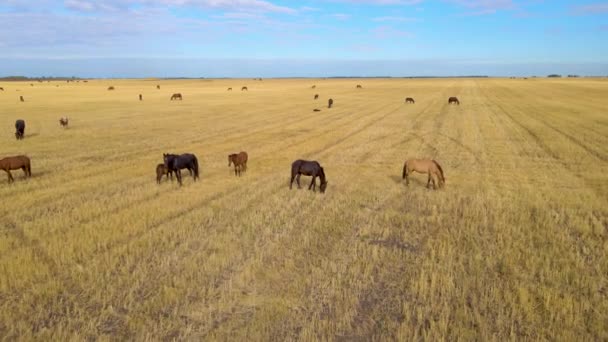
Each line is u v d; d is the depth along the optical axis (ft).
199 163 67.72
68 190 50.49
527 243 34.65
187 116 137.08
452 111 150.61
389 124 116.16
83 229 37.09
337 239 35.96
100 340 21.88
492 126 109.81
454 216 41.75
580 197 47.47
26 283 27.63
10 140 88.22
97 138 92.27
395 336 22.57
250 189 51.52
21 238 35.14
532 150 77.41
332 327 23.21
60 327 22.74
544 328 22.89
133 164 66.54
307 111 154.10
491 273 29.45
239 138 93.35
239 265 30.78
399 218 41.22
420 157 72.28
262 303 25.72
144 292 26.94
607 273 29.53
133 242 34.06
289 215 42.01
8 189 50.08
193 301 25.88
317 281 28.37
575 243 34.81
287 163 67.67
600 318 23.72
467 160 69.46
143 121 123.24
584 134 93.61
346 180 56.70
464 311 24.23
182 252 32.86
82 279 28.09
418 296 26.71
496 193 49.57
